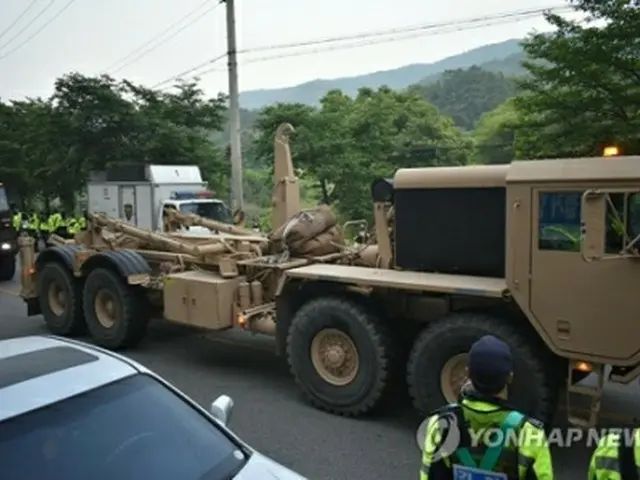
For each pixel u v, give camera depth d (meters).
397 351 5.88
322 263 7.16
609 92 10.94
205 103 28.98
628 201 4.53
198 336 9.37
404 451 5.27
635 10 10.54
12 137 32.19
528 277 4.96
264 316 7.15
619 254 4.56
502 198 5.47
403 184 5.97
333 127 21.67
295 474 3.07
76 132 27.08
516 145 12.34
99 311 8.77
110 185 19.94
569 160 4.82
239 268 7.65
